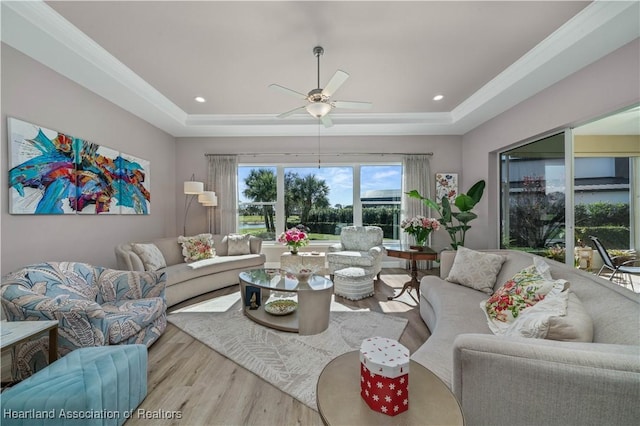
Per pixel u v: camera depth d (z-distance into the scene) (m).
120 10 1.98
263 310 2.83
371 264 3.69
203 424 1.42
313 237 5.15
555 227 3.04
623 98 2.19
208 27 2.16
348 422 0.74
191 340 2.30
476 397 0.93
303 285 2.52
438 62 2.69
